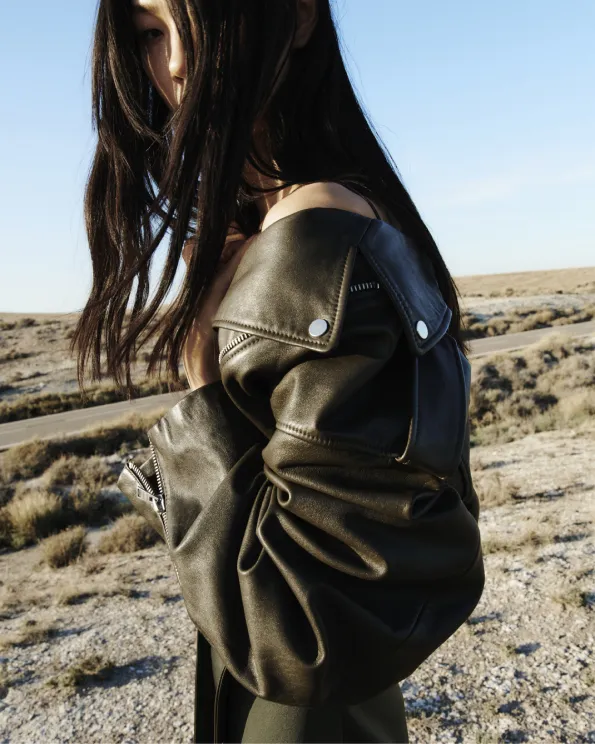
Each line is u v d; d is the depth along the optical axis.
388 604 0.85
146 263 0.94
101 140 1.04
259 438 0.96
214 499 0.90
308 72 1.01
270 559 0.84
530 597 5.43
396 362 0.85
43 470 19.19
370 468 0.81
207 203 0.86
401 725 1.06
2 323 62.16
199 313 0.99
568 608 5.14
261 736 0.88
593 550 6.25
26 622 6.96
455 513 0.86
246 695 0.93
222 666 0.97
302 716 0.88
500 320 42.56
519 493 8.81
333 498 0.81
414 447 0.79
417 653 0.84
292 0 0.89
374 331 0.80
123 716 4.66
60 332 56.69
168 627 6.29
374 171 1.08
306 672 0.80
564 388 21.22
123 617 6.75
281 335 0.80
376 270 0.82
